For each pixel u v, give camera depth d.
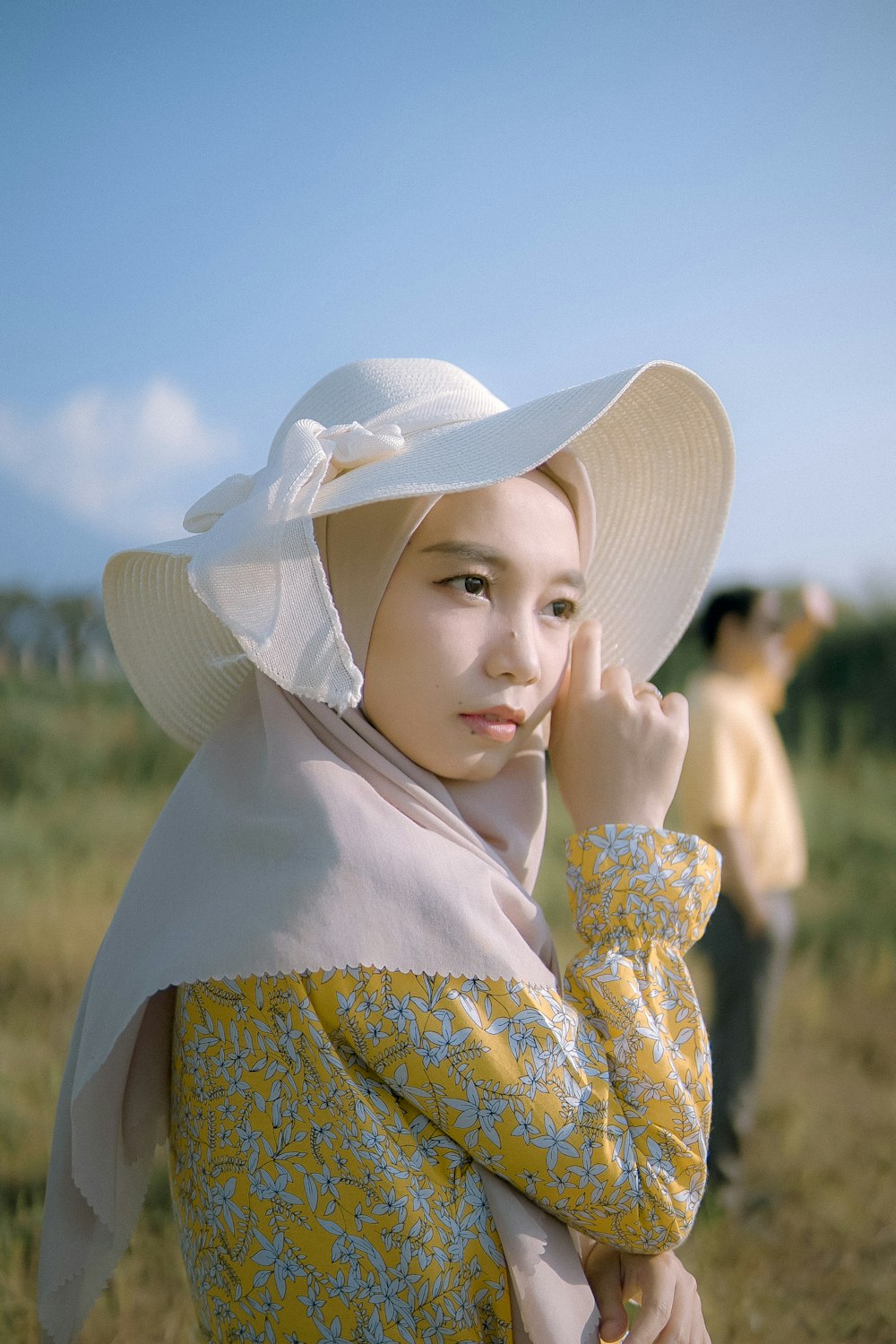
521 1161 1.15
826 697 10.74
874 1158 3.65
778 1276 3.03
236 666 1.62
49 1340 1.47
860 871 6.72
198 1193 1.27
